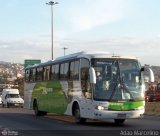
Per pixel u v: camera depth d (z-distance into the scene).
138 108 21.38
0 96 64.12
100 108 21.00
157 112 34.38
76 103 23.66
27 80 34.22
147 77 21.80
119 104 21.08
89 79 21.75
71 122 24.95
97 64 21.56
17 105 53.78
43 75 30.09
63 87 25.70
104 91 21.19
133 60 21.95
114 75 21.47
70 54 25.14
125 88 21.34
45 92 29.53
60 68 26.47
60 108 26.31
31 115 32.84
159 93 58.84
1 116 31.80
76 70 23.59
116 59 21.75
